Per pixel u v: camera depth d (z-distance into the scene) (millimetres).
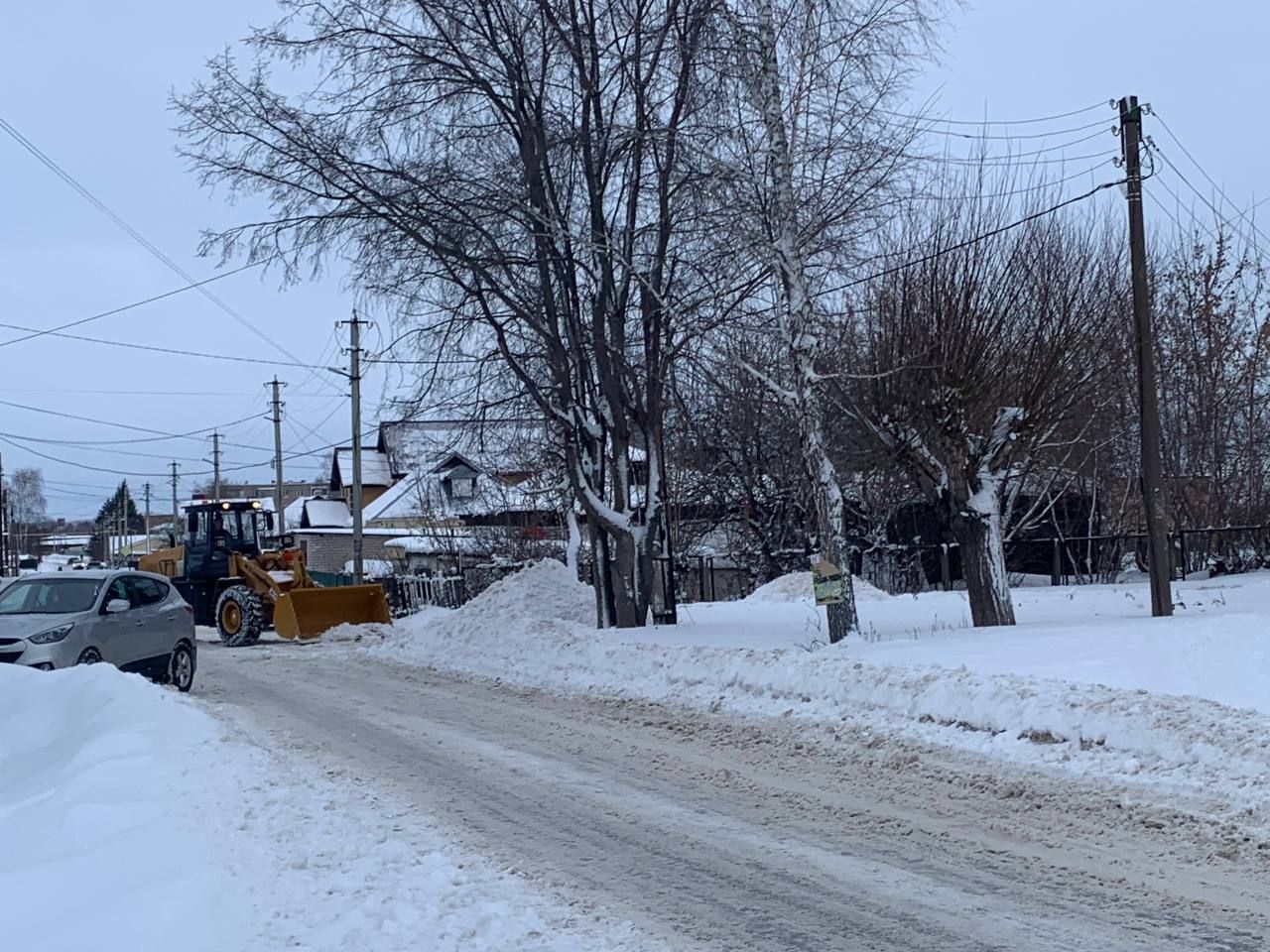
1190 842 7656
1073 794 8914
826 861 7559
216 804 8562
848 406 17469
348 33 18094
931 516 34125
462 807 9219
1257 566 30531
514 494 41625
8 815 8133
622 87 19328
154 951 5320
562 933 6102
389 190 18094
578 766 10984
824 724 12039
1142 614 18109
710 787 9883
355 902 6445
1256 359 30469
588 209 19906
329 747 12164
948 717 11352
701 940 6055
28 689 12422
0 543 59812
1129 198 17500
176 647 17172
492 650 20375
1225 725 9398
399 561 46812
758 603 26875
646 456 21141
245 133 17844
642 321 20344
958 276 16703
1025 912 6441
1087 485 32438
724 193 17484
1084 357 17438
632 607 20938
